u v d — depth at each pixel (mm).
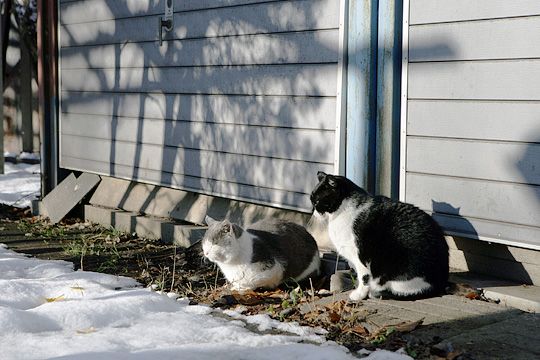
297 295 2922
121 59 4383
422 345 2410
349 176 3193
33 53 6492
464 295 2807
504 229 2857
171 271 3395
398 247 2787
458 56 2918
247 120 3686
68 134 4809
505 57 2812
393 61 3061
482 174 2898
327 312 2723
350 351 2410
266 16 3547
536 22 2738
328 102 3314
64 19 4777
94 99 4598
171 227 3934
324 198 2863
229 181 3803
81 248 3803
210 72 3855
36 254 3750
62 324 2617
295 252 3131
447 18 2936
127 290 3018
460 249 3047
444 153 2984
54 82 4844
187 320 2656
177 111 4059
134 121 4340
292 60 3453
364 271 2854
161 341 2475
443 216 3004
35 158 6512
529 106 2775
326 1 3289
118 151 4461
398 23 3055
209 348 2379
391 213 2822
